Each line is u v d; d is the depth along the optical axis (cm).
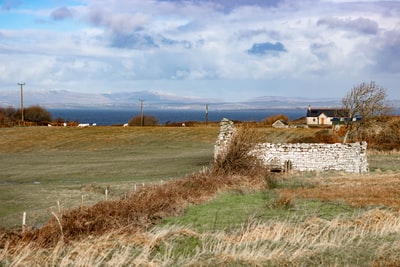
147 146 7150
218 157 3225
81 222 1712
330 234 1548
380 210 2012
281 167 3878
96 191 3053
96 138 7844
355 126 6309
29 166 4812
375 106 6075
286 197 2383
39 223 2127
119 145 7231
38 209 2467
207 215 2067
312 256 1266
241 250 1359
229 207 2244
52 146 7019
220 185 2734
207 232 1669
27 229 1689
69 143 7325
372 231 1552
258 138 3472
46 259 1320
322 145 3878
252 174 3086
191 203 2312
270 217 1992
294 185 3034
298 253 1273
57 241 1570
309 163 3869
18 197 2852
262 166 3344
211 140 7831
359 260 1222
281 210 2148
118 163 5009
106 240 1482
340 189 2791
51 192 3038
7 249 1448
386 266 1167
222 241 1479
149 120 11850
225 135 3706
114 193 2919
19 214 2333
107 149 6788
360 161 3881
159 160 5269
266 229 1633
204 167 4197
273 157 3891
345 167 3872
